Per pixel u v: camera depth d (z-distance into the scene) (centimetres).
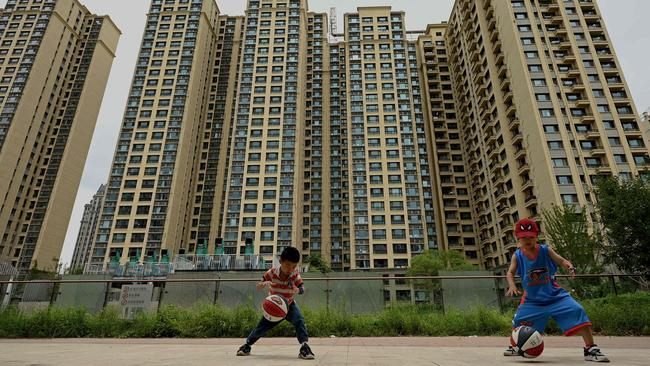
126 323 1095
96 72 8956
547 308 438
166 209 6844
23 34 8125
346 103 8062
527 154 4988
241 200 6944
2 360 428
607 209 2205
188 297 1212
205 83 8688
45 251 7162
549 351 569
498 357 473
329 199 7881
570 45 5219
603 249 2356
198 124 8200
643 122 5797
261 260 4169
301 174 7738
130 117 7638
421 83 8431
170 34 8475
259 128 7575
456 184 7200
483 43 6234
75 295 1210
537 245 455
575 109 4900
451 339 895
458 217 6894
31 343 845
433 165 7569
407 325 1034
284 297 492
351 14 9025
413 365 378
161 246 6550
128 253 6506
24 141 7456
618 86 4950
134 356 486
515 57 5359
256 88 7988
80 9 9219
